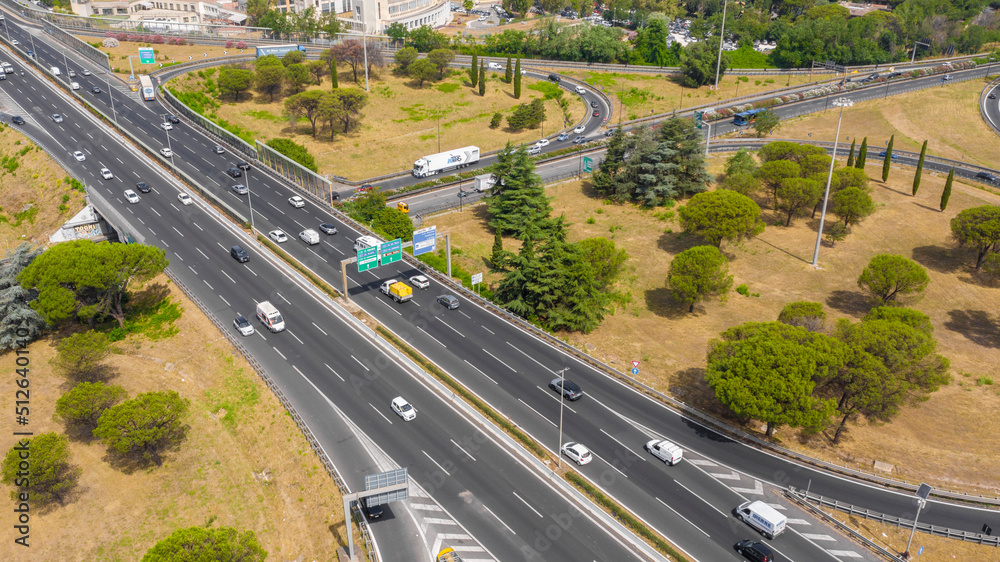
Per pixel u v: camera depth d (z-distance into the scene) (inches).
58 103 6186.0
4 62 7066.9
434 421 2903.5
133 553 2420.0
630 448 2780.5
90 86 6668.3
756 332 2967.5
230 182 5059.1
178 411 2770.7
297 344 3376.0
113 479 2704.2
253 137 6190.9
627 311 3959.2
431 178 5812.0
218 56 7859.3
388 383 3129.9
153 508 2586.1
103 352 3184.1
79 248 3531.0
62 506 2593.5
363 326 3496.6
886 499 2583.7
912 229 4906.5
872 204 4712.1
